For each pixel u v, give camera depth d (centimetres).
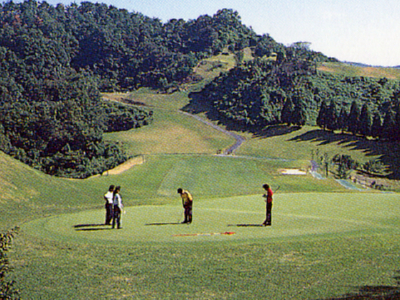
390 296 1516
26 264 1855
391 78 19288
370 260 1869
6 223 2764
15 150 11662
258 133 15438
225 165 10475
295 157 12406
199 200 3303
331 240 2083
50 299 1572
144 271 1772
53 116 13112
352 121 13150
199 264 1825
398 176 9688
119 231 2239
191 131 16012
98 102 17138
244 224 2366
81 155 11350
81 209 3622
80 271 1786
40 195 4203
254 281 1683
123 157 11525
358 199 3145
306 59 19812
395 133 12119
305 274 1736
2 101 16962
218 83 19988
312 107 16400
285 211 2741
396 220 2495
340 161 10650
